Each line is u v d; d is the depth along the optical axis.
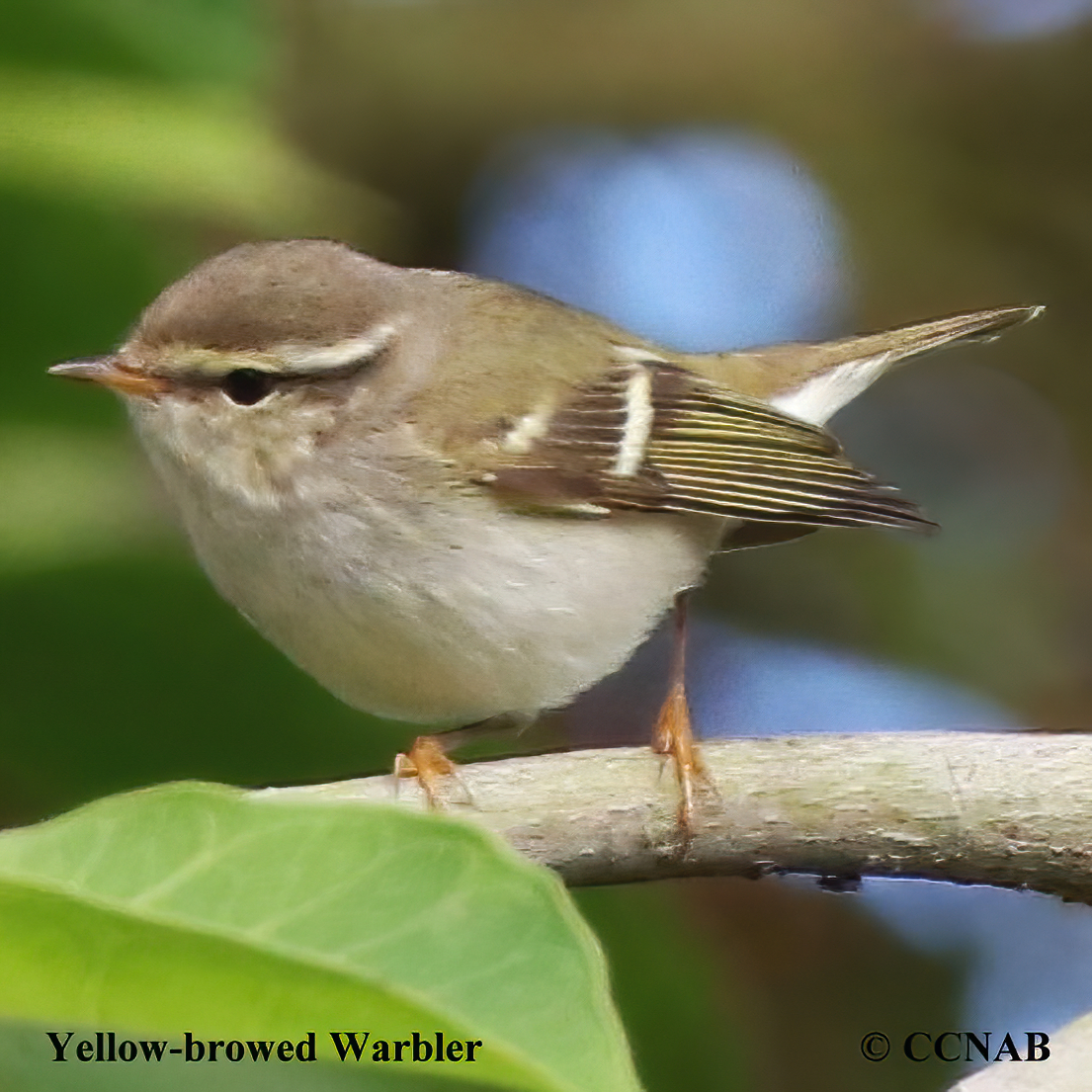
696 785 2.25
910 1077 2.32
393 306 2.27
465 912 2.19
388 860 2.20
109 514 2.27
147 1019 2.16
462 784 2.25
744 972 2.33
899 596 2.39
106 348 2.27
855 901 2.33
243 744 2.27
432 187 2.47
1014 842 2.25
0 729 2.27
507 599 2.27
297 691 2.28
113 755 2.27
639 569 2.28
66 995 2.15
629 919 2.28
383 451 2.26
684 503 2.28
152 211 2.27
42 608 2.27
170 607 2.27
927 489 2.57
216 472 2.26
